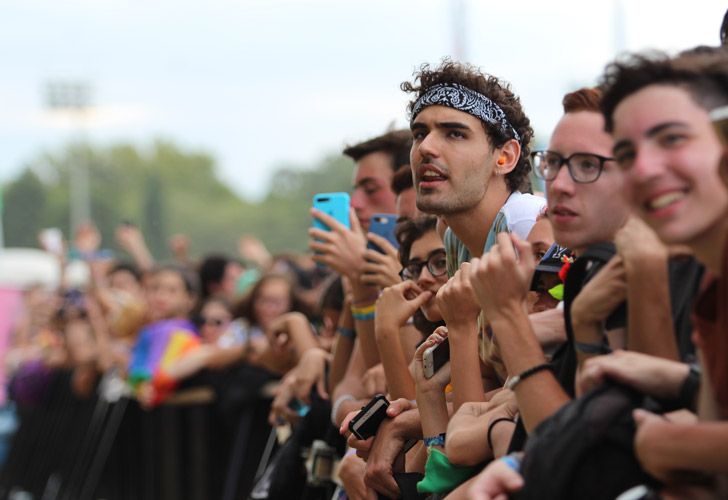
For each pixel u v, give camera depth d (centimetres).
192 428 1109
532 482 354
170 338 1130
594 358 360
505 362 395
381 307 557
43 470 1655
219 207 10088
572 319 384
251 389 1009
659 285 363
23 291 2416
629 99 340
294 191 9594
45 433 1664
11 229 9244
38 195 9431
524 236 499
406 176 628
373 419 538
